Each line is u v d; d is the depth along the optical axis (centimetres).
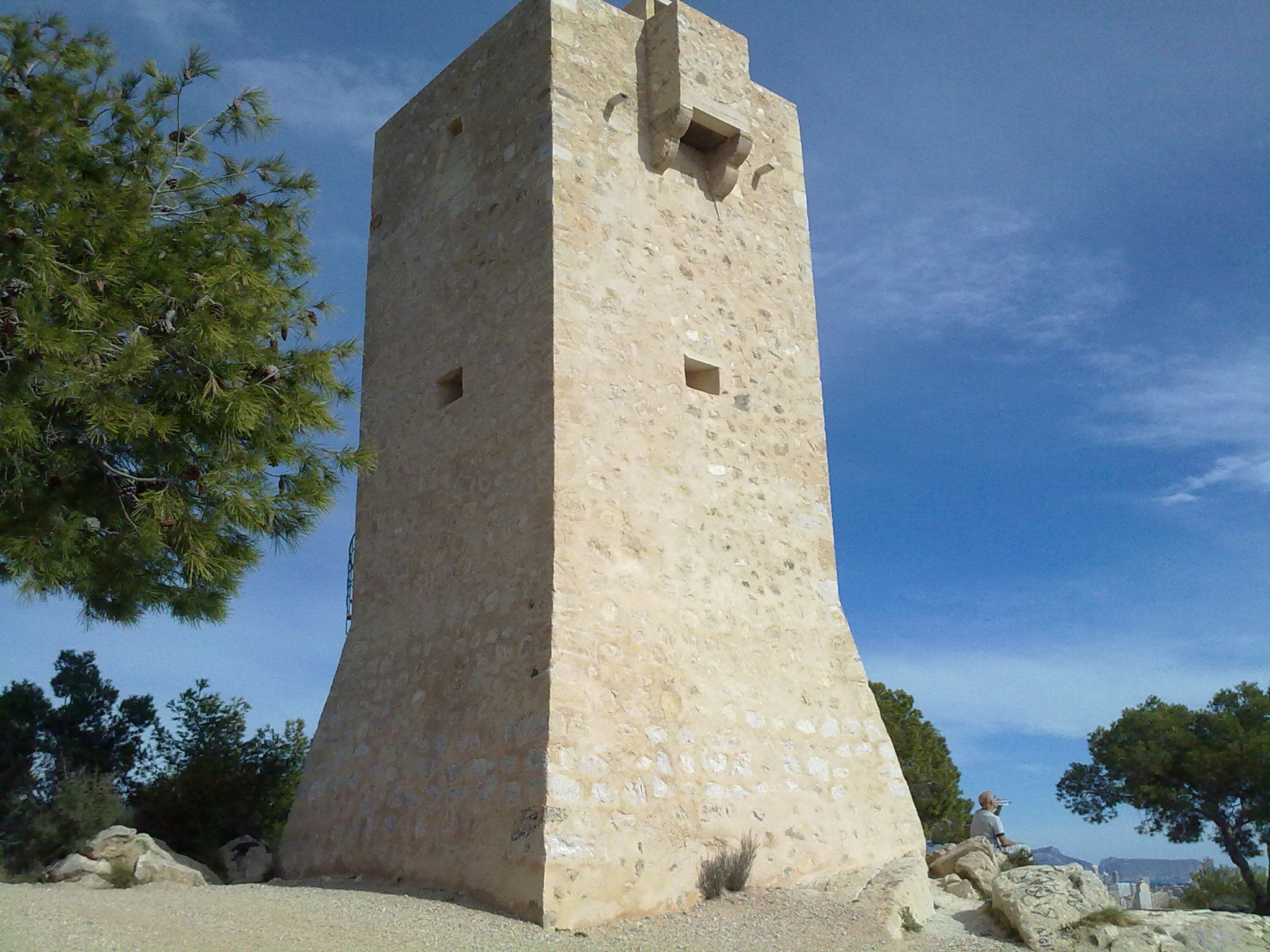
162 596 952
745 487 1234
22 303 814
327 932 796
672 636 1090
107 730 1652
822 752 1175
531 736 967
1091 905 948
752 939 893
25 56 948
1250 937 906
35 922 709
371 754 1168
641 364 1171
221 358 909
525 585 1044
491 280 1210
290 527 957
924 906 1022
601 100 1234
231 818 1450
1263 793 2283
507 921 889
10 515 863
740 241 1344
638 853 967
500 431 1134
